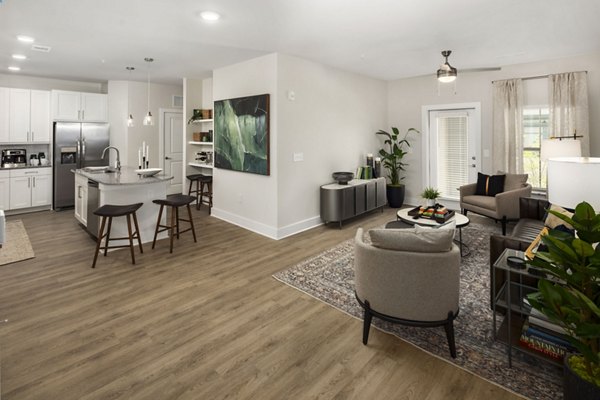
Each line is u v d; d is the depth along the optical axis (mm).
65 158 6250
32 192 6062
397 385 1881
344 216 5191
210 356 2127
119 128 6699
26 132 6004
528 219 3941
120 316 2600
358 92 6020
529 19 3373
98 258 3840
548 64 5117
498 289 2539
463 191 5355
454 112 6164
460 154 6176
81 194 4977
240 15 3178
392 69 5602
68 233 4793
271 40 3939
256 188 4938
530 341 2000
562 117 4969
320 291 3037
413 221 3816
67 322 2504
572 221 1504
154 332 2387
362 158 6227
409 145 6668
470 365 2035
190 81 6426
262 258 3885
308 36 3801
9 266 3574
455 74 4246
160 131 7145
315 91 5109
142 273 3434
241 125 5020
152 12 3131
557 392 1804
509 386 1857
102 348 2195
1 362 2043
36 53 4609
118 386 1858
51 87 6469
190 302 2832
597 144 4848
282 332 2402
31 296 2914
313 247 4273
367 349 2205
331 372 1988
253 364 2057
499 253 2578
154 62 5074
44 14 3207
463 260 3740
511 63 5305
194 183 6645
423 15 3209
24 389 1822
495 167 5605
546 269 1569
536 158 5352
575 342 1438
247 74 4926
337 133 5602
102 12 3131
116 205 4051
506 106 5449
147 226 4441
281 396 1803
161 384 1880
